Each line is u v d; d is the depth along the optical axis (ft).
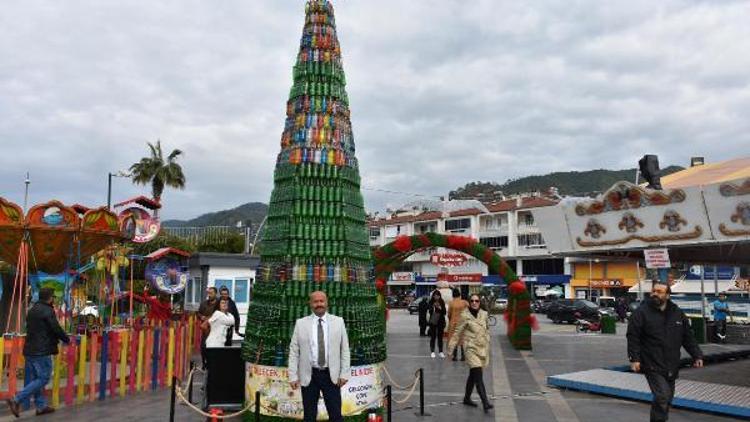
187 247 117.70
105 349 32.71
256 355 25.90
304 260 25.93
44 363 28.32
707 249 51.60
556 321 115.14
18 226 41.14
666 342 23.38
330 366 21.40
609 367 44.55
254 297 27.40
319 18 28.76
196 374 40.98
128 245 73.46
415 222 224.53
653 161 37.93
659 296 23.65
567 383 36.86
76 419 27.66
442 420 28.50
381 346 27.20
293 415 24.70
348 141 28.19
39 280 48.24
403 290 227.40
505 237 195.31
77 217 42.80
